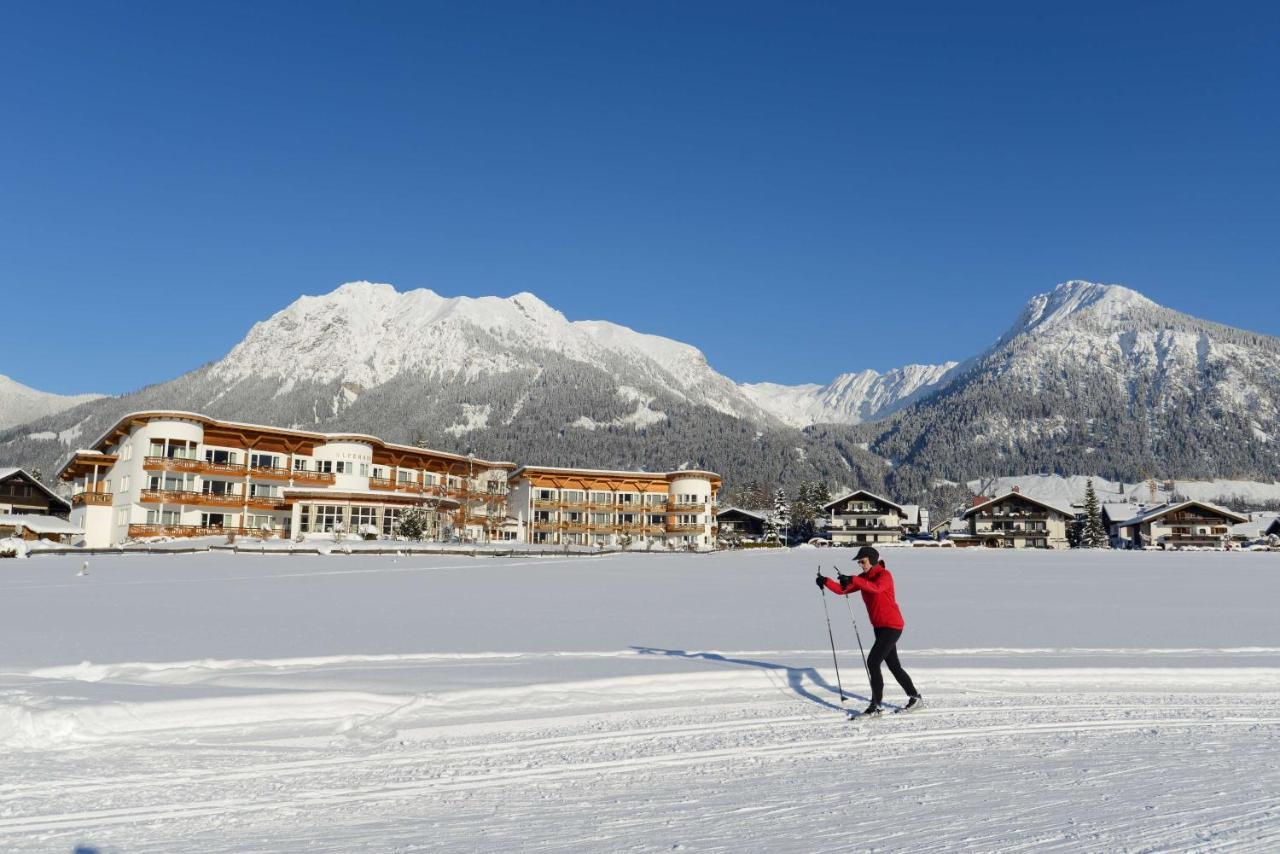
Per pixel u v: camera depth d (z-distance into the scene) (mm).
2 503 70562
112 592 26203
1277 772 7113
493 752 7797
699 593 28422
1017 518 120375
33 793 6406
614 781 6902
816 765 7430
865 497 119250
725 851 5133
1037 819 5770
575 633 16375
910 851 5109
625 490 103188
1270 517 137250
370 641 14703
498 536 94438
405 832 5574
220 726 8477
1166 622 19094
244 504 66812
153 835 5531
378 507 68750
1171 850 5102
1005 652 13672
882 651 9523
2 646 13602
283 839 5445
